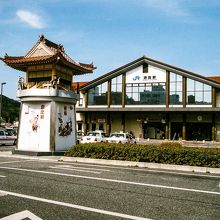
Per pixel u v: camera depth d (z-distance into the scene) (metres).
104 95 48.56
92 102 49.22
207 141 43.16
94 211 7.04
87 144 17.61
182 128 44.50
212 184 10.77
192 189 9.79
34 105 21.53
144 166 15.22
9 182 10.27
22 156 19.56
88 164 16.05
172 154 14.95
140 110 44.78
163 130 46.91
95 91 49.12
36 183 10.18
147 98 46.03
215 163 13.98
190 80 43.88
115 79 48.03
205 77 42.28
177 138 45.47
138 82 46.62
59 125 21.25
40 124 21.08
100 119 49.56
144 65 46.44
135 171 13.70
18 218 6.38
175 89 44.50
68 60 22.09
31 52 22.12
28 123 21.58
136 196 8.61
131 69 47.12
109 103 47.75
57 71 21.69
